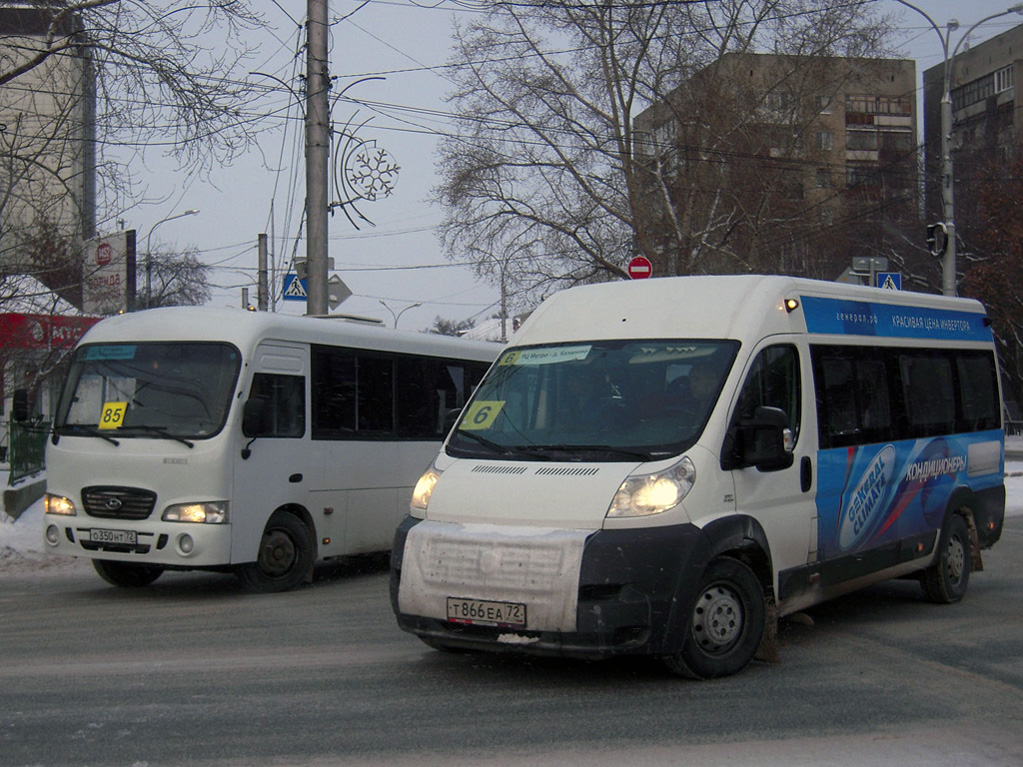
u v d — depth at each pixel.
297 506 11.60
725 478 6.91
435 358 13.79
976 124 70.50
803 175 34.75
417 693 6.69
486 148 32.56
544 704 6.41
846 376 8.42
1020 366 51.03
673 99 33.59
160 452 10.59
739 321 7.49
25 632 8.91
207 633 8.80
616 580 6.29
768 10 33.19
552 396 7.48
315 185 18.11
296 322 11.71
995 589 10.95
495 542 6.51
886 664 7.48
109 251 25.31
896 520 8.94
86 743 5.67
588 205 33.38
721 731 5.86
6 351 20.28
